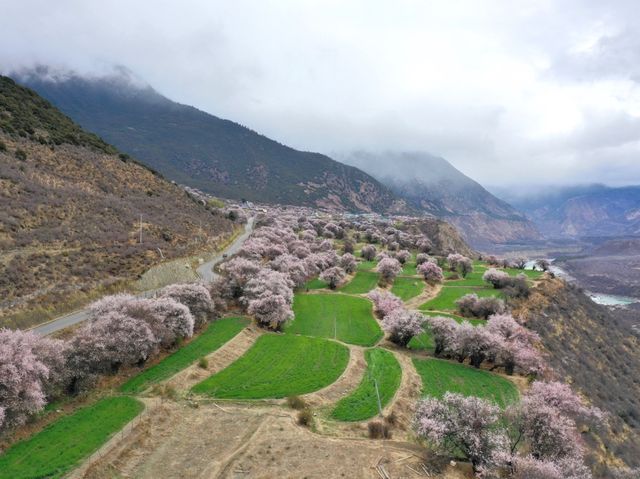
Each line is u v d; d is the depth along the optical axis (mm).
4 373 28062
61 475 24734
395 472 29781
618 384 80000
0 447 27125
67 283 59250
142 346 39219
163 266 76250
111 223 83062
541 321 87375
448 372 53406
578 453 33406
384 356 54656
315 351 52406
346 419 37281
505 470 30797
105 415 31719
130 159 133625
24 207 70562
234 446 30469
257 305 58594
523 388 52062
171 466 27609
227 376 42844
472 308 82125
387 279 105625
